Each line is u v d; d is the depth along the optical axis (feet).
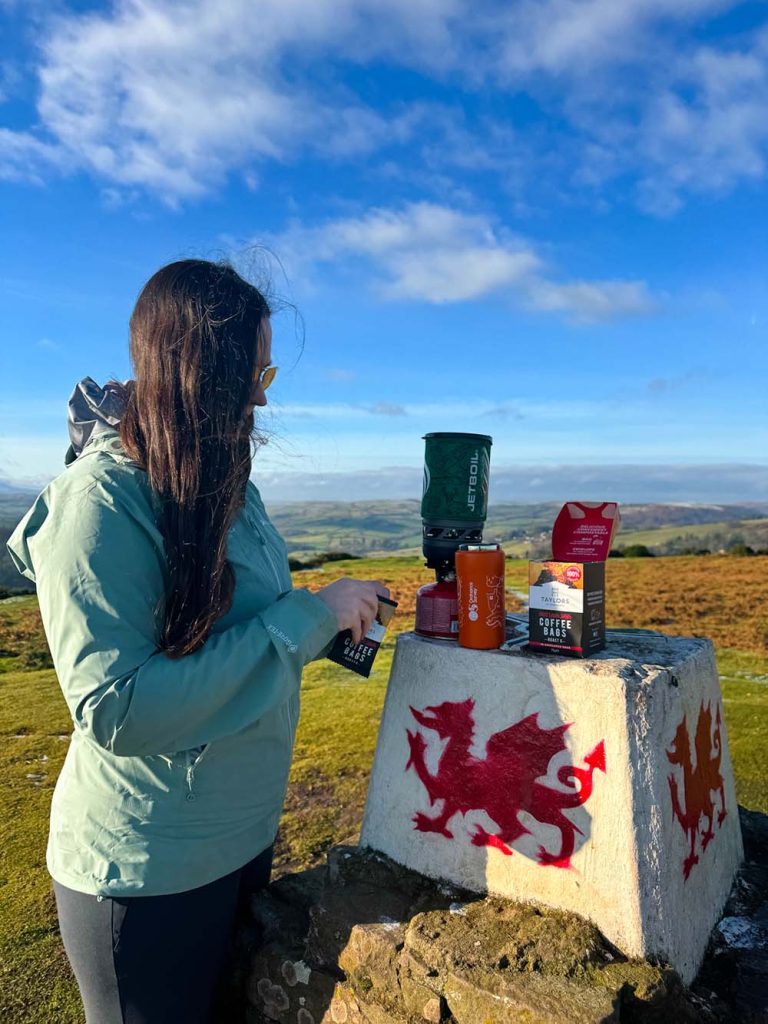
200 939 5.29
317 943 6.12
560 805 5.83
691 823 6.23
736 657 24.20
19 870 9.98
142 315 4.99
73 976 7.73
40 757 14.71
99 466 4.77
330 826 10.98
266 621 4.93
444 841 6.42
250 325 5.15
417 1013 5.36
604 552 6.35
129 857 4.89
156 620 4.74
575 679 5.84
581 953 5.32
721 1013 5.50
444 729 6.47
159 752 4.58
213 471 4.82
